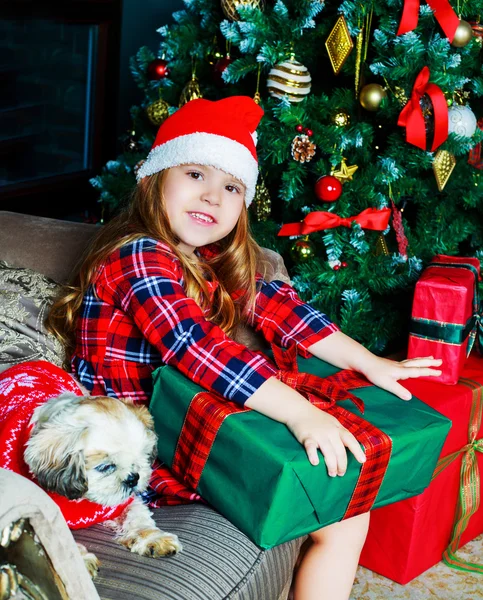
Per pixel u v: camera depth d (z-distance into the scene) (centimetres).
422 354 180
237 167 151
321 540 140
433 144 194
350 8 199
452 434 174
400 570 175
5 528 84
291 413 122
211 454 123
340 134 204
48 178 362
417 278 210
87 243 175
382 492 128
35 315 157
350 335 215
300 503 116
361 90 203
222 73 217
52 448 109
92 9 345
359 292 216
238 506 120
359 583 176
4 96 335
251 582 116
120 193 257
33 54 340
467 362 196
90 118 376
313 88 233
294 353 143
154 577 110
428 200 216
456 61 193
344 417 127
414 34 195
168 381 132
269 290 166
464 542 195
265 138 211
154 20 383
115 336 146
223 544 119
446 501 180
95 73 365
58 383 137
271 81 206
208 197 150
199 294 155
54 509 90
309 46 216
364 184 209
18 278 162
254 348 166
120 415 116
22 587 86
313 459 114
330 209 211
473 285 186
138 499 129
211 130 149
